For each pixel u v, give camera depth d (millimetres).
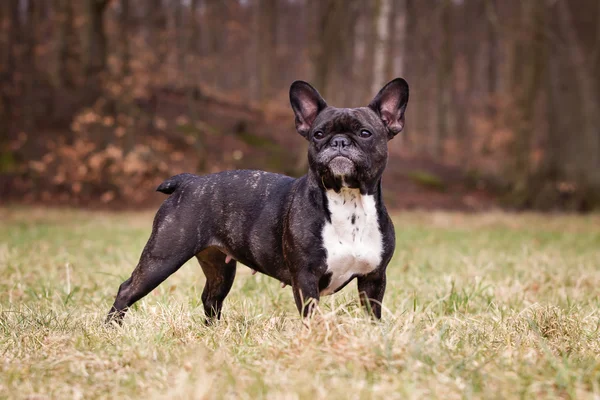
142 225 14281
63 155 18859
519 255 9547
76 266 8320
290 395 3291
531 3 19359
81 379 3771
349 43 29828
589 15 18297
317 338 4043
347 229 4562
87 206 18703
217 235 5129
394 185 23125
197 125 20766
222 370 3797
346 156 4387
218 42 33031
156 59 22422
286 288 6730
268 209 4914
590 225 15375
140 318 5090
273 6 30641
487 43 35094
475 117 32969
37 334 4734
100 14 20016
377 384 3475
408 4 29531
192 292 6316
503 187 22406
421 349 3881
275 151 23266
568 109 19344
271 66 31062
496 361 3908
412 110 34844
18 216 15680
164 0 25938
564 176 19688
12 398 3514
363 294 4832
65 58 22656
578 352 4312
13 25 21531
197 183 5234
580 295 6754
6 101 21188
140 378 3725
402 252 10094
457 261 8906
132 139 19438
